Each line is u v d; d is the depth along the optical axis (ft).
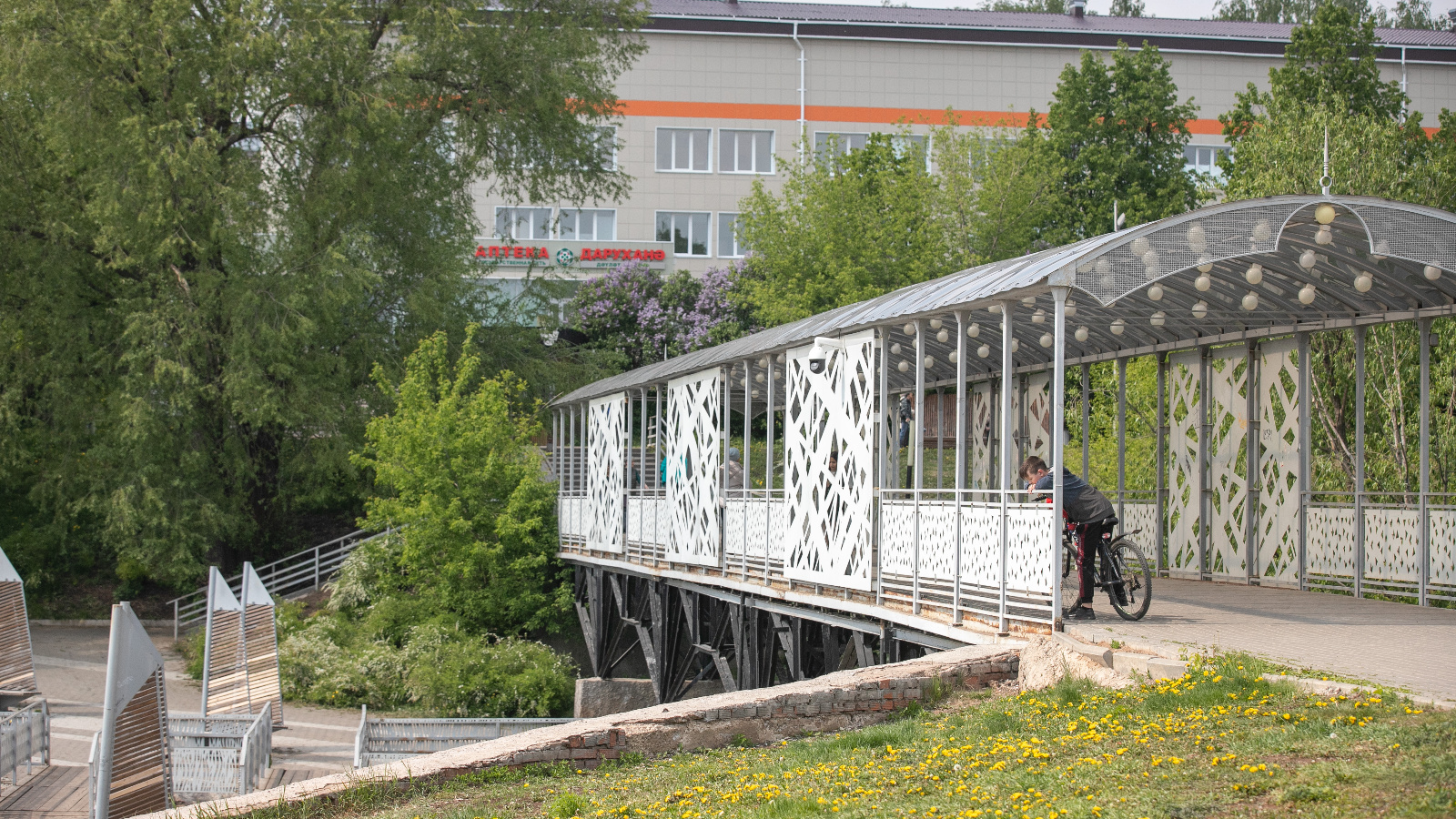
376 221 95.25
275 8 85.46
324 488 91.91
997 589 31.27
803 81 140.87
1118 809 16.66
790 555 45.98
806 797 20.12
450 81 99.86
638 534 67.10
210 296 85.10
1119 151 114.01
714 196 141.08
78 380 90.84
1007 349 31.53
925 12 150.71
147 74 82.48
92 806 36.32
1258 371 44.96
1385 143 66.08
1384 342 60.85
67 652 80.74
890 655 38.06
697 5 148.05
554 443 94.02
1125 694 24.02
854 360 40.78
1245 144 71.46
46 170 90.58
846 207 110.01
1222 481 46.62
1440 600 37.27
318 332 88.79
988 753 21.48
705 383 56.08
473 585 81.25
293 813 23.58
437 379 97.40
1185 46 144.36
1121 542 31.37
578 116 113.91
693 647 59.16
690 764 25.04
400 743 48.39
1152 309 41.98
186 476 86.12
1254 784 16.74
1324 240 32.58
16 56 79.77
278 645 74.69
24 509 97.40
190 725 50.83
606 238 140.56
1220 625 29.81
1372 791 15.75
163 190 81.05
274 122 90.38
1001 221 107.55
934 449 88.48
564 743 26.04
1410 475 59.93
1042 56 143.54
